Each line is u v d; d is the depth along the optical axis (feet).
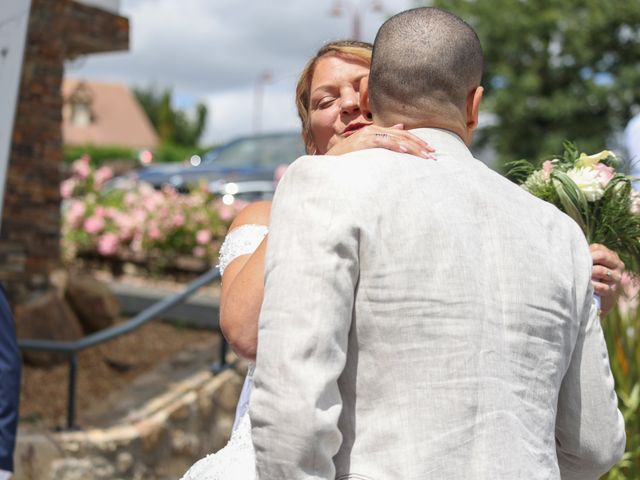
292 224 5.99
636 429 13.41
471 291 5.97
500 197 6.44
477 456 5.78
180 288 28.89
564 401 6.73
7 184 20.06
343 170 6.12
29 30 20.02
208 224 30.30
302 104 8.54
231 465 6.74
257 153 44.93
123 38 21.91
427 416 5.81
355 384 5.95
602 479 13.35
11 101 13.70
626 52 81.41
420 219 6.02
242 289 6.55
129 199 32.17
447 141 6.61
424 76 6.64
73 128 222.28
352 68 8.11
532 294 6.17
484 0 80.94
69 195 32.45
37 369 19.62
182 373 20.12
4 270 20.15
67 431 16.56
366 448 5.87
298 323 5.73
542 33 79.87
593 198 8.34
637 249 8.59
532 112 79.00
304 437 5.57
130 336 22.24
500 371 5.94
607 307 7.97
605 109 80.12
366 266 5.92
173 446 18.07
